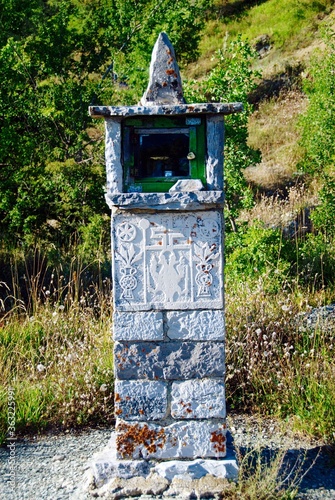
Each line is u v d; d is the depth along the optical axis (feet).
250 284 25.17
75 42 40.09
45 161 37.24
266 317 21.62
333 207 32.58
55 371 19.70
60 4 41.88
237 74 26.63
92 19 40.68
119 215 13.64
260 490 13.15
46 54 39.01
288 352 18.94
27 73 37.83
